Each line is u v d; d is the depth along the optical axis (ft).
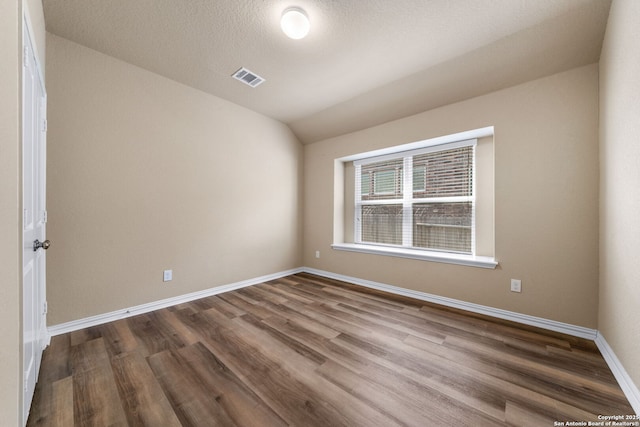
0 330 2.64
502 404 4.21
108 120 7.38
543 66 6.79
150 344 6.14
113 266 7.50
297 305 8.80
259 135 11.53
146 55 7.44
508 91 7.55
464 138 9.12
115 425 3.78
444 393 4.48
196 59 7.63
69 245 6.75
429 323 7.36
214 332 6.79
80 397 4.34
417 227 10.65
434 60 7.54
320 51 7.23
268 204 11.98
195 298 9.35
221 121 10.09
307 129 12.66
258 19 6.11
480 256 8.94
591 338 6.34
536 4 5.50
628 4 4.51
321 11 5.78
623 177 4.81
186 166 9.09
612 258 5.36
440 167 10.03
